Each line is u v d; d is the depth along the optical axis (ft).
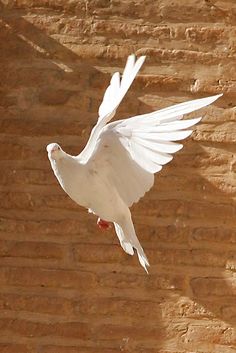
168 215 40.37
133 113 41.45
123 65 41.88
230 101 41.19
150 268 40.24
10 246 40.81
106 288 40.37
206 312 39.88
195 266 40.11
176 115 23.08
